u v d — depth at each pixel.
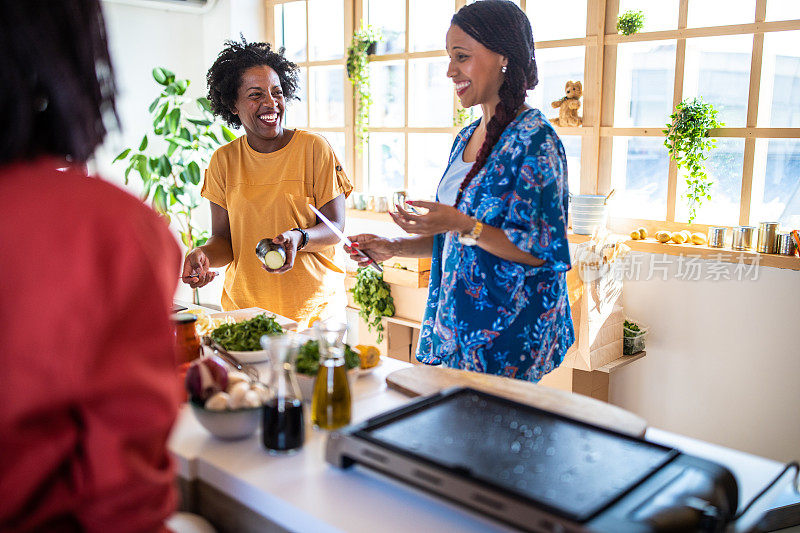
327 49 4.31
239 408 1.33
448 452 1.13
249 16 4.41
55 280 0.67
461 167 2.01
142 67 4.36
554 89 3.42
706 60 2.95
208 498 1.31
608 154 3.21
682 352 3.04
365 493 1.17
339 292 2.81
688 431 3.08
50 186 0.71
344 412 1.40
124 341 0.71
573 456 1.13
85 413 0.69
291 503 1.13
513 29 1.79
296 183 2.64
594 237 2.87
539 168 1.75
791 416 2.81
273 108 2.58
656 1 3.04
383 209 3.96
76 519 0.74
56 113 0.73
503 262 1.81
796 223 2.86
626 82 3.17
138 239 0.73
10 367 0.65
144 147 4.07
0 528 0.68
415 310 3.64
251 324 1.82
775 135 2.74
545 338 1.87
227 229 2.79
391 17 3.96
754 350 2.85
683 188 3.06
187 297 4.73
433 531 1.05
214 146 4.26
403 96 4.00
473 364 1.86
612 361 2.97
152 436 0.73
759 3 2.73
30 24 0.70
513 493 0.99
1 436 0.66
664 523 0.95
